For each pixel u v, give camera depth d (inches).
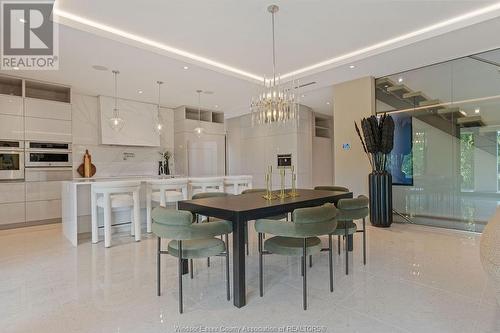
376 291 94.4
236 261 86.5
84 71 183.6
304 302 84.4
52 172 212.5
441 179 183.9
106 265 122.1
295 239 99.0
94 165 243.6
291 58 177.3
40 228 195.9
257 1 115.6
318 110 327.3
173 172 292.8
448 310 81.4
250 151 339.0
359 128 206.5
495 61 161.6
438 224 185.5
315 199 117.6
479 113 168.4
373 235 166.9
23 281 105.1
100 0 113.4
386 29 141.6
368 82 202.2
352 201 111.2
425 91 187.0
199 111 294.7
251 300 89.8
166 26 135.2
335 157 221.9
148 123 270.5
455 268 113.8
